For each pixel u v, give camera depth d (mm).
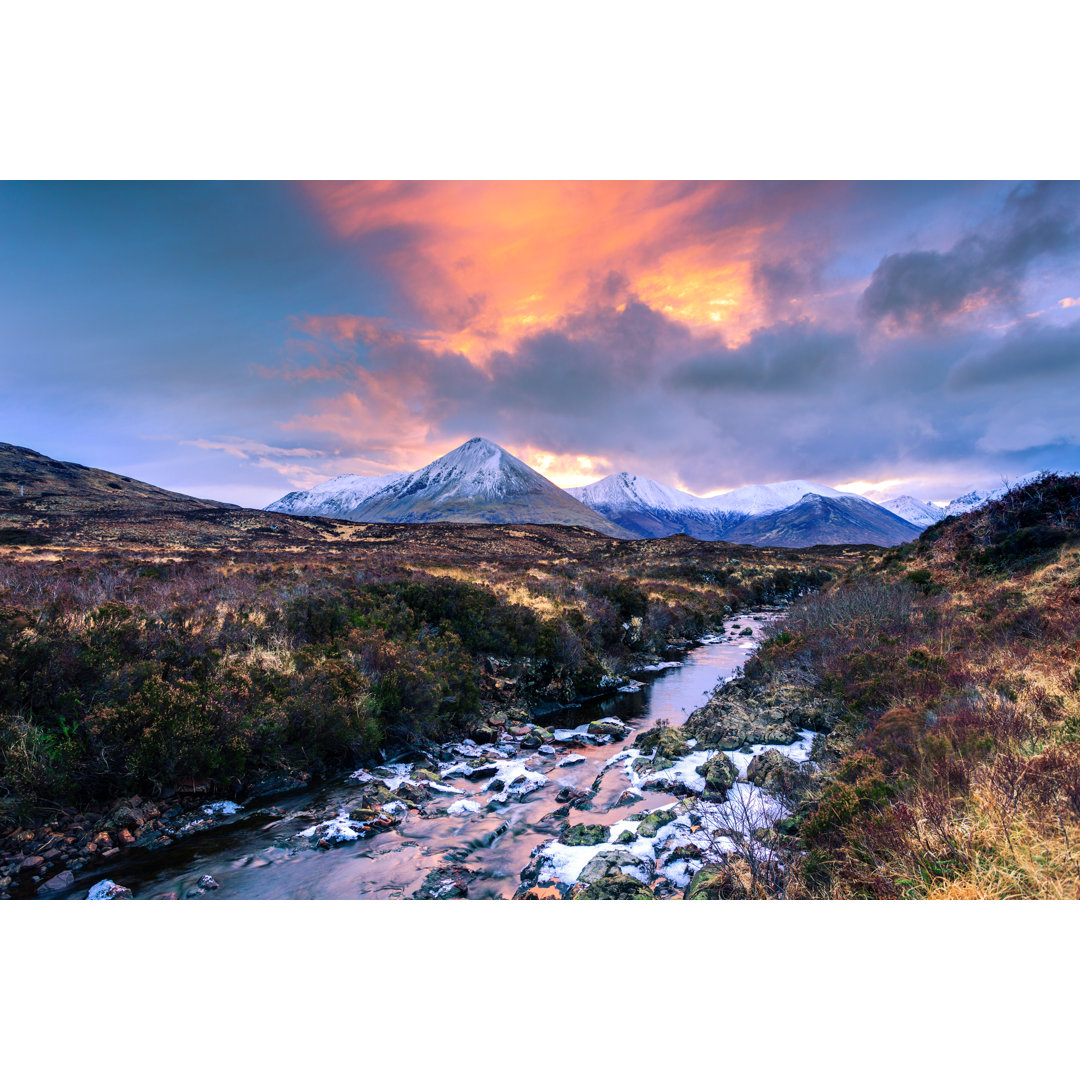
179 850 6996
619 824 7449
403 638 13984
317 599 13977
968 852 4293
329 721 9875
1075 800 4363
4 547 36062
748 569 48656
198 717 8469
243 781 8641
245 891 5996
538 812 8305
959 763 5441
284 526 78938
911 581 20219
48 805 7266
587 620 19281
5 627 8422
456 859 6820
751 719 10766
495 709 13273
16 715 7574
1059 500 21109
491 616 16328
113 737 7848
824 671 12195
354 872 6457
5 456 111562
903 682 9445
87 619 9836
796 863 5078
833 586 28469
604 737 12125
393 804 8344
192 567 20969
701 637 25812
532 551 72438
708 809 7457
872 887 4449
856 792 5660
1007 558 19422
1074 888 3900
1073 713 6316
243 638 11539
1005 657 9344
